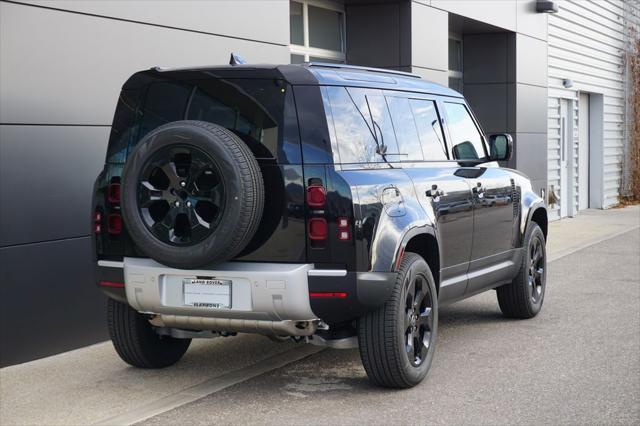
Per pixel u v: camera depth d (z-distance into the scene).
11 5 6.42
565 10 18.92
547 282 10.23
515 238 7.63
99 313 7.17
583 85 20.23
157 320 5.59
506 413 5.22
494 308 8.68
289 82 5.27
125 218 5.23
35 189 6.59
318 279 5.11
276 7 9.16
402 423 5.05
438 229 6.07
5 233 6.38
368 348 5.49
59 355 6.80
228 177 4.97
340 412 5.27
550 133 18.36
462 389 5.74
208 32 8.27
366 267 5.16
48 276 6.71
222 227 4.98
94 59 7.07
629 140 23.78
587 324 7.81
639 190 23.91
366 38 12.12
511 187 7.55
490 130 15.95
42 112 6.64
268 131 5.23
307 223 5.13
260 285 5.13
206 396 5.65
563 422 5.05
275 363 6.49
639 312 8.36
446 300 6.48
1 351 6.40
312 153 5.17
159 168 5.14
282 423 5.07
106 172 5.62
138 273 5.40
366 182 5.30
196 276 5.27
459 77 15.98
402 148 6.01
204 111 5.43
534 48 16.50
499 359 6.54
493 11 14.64
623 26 23.34
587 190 22.00
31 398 5.64
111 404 5.50
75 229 6.92
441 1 12.71
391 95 6.08
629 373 6.11
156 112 5.56
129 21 7.41
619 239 14.91
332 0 11.82
